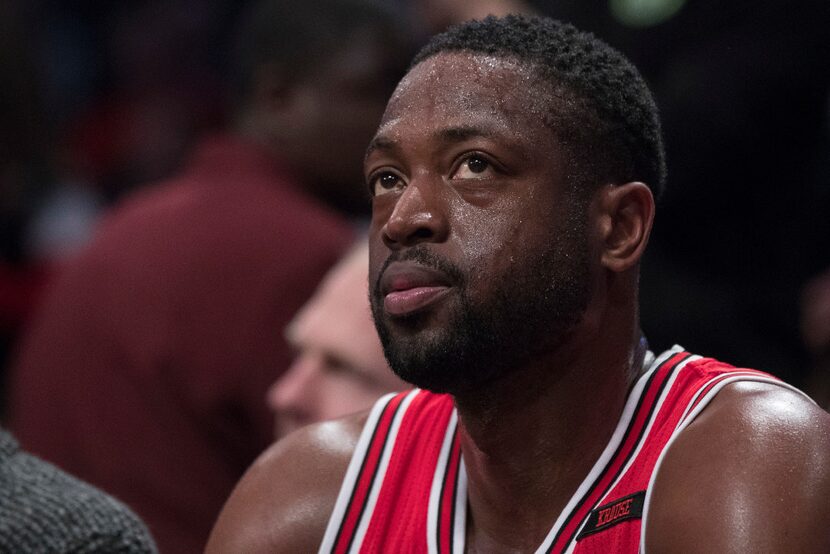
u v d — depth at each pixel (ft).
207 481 26.71
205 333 26.78
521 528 15.17
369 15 29.63
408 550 15.38
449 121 14.25
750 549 12.57
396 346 14.21
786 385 14.43
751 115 30.89
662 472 13.84
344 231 28.30
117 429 27.02
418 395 16.61
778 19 31.24
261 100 29.35
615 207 14.78
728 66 30.99
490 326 13.99
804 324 30.94
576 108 14.56
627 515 14.02
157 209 28.45
